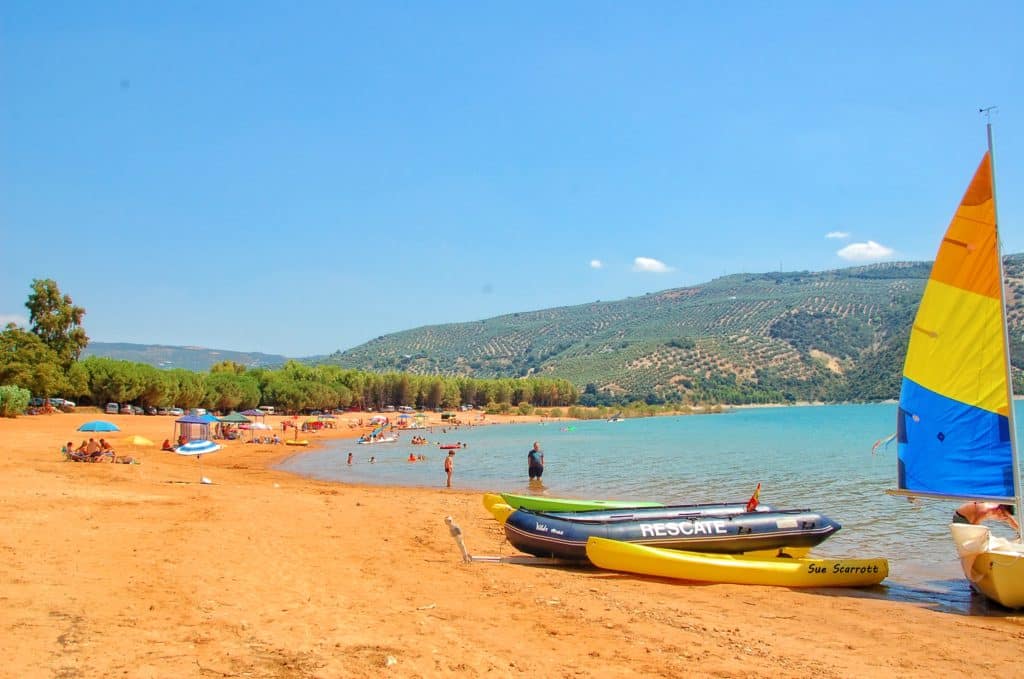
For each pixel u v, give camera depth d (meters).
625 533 16.94
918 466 14.19
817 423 113.06
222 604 10.84
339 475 42.03
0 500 19.70
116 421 72.50
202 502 22.36
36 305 84.06
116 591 11.16
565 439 84.94
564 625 11.05
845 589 15.52
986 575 13.54
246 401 110.75
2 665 7.79
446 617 11.07
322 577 13.34
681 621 11.74
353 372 145.88
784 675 9.27
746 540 17.55
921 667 10.06
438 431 109.19
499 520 19.52
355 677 8.17
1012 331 124.56
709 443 71.38
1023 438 51.66
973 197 13.68
